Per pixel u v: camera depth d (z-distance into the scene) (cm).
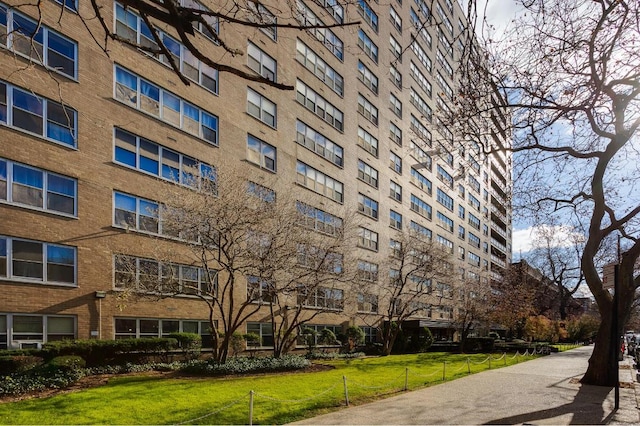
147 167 2002
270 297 1884
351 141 3475
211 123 2320
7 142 1564
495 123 1099
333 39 3356
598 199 1545
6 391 1175
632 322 7094
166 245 1967
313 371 1734
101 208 1811
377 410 1048
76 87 1769
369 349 3136
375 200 3725
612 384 1520
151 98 2044
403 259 3169
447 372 1861
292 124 2869
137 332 1902
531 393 1325
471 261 5784
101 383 1334
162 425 848
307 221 2078
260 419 923
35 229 1614
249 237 1672
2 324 1519
